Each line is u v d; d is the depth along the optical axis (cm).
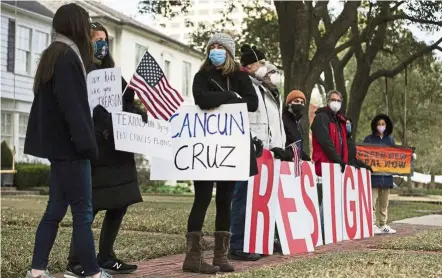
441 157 3888
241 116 537
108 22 2758
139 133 486
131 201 483
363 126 3247
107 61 496
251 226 629
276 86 691
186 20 2411
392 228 1027
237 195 640
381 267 529
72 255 466
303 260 591
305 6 1719
